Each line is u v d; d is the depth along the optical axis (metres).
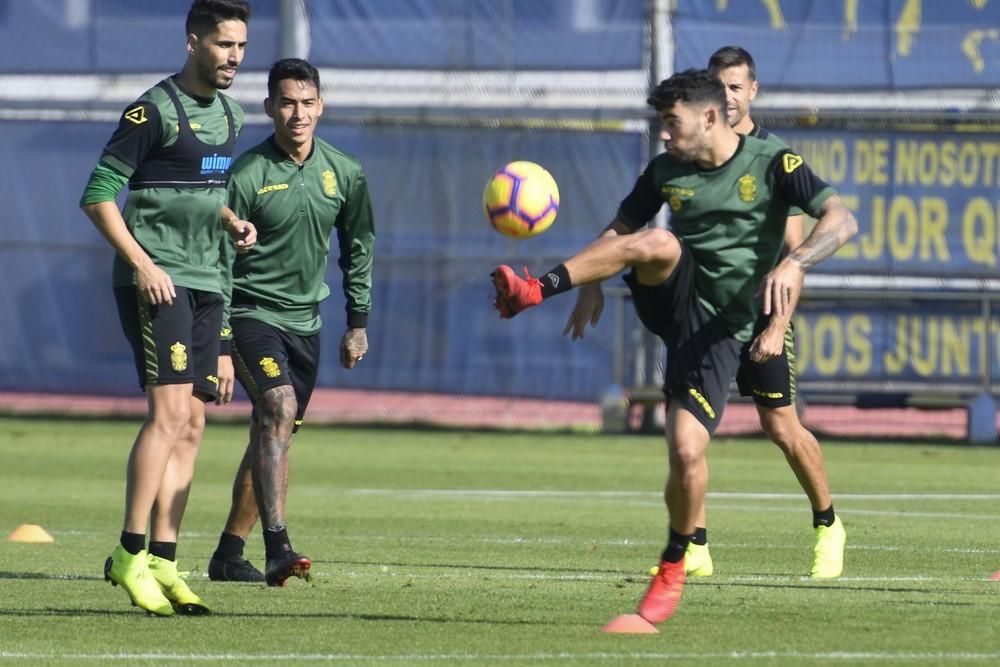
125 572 23.91
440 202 70.88
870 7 67.81
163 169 24.17
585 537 36.84
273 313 29.41
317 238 29.66
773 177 22.84
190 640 21.75
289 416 28.36
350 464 57.72
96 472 53.69
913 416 73.94
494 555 33.22
